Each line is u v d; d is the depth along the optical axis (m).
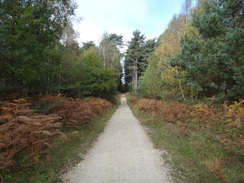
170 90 13.87
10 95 6.44
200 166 3.72
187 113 8.21
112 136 6.66
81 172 3.57
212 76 7.91
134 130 7.63
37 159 3.74
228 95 7.31
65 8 9.05
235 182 3.07
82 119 7.71
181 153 4.55
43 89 9.12
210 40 7.64
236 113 5.96
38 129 4.15
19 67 5.67
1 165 3.21
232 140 4.59
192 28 11.47
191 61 8.77
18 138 3.71
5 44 5.07
